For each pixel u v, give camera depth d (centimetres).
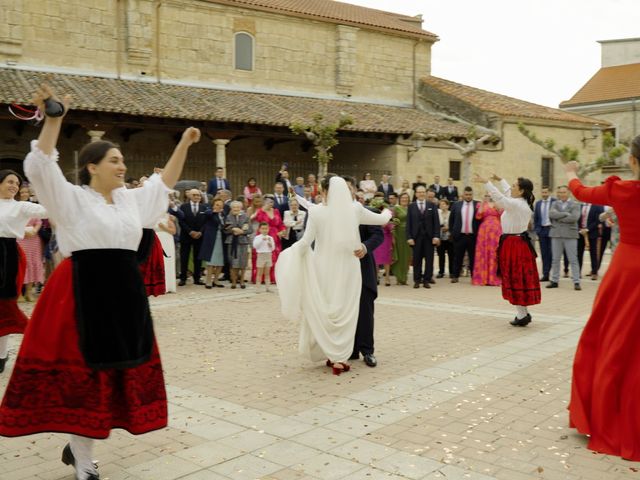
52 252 1242
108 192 395
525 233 947
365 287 720
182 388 634
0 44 2189
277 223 1483
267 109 2486
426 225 1437
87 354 374
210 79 2633
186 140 421
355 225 688
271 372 695
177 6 2542
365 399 596
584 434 484
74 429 374
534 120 2962
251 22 2722
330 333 680
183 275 1439
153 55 2502
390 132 2616
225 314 1067
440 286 1480
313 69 2898
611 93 4044
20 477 427
